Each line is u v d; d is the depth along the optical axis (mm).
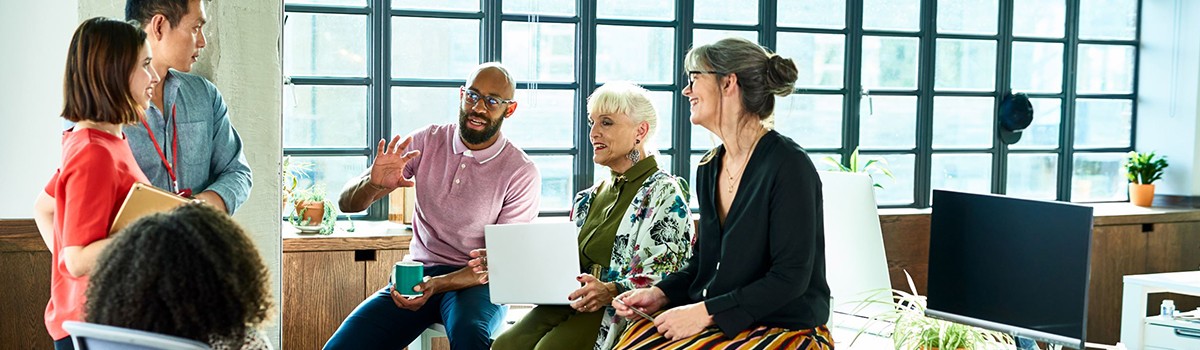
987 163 5371
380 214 4457
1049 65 5449
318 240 3902
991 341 2705
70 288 2053
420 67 4469
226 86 2949
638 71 4742
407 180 3123
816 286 2406
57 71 3393
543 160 4629
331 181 4418
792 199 2301
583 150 4641
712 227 2473
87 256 1909
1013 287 2455
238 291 1403
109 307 1382
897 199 5207
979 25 5273
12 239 3396
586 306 2727
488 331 2957
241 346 1420
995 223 2492
